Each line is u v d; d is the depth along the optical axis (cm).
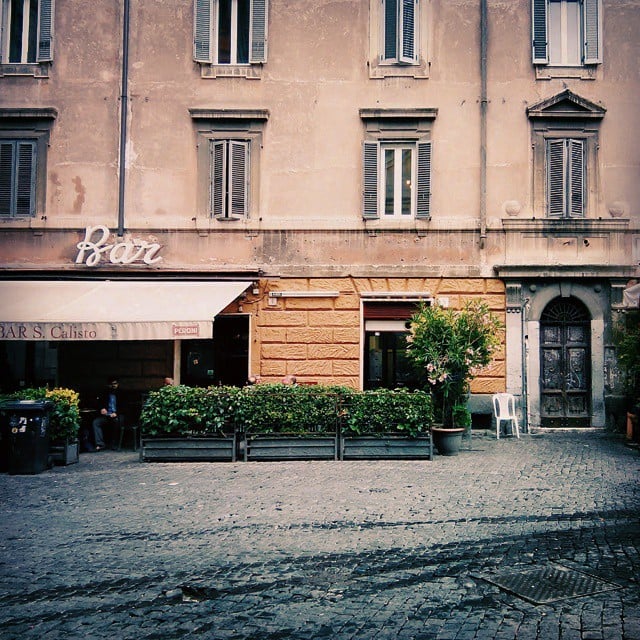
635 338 1457
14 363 1684
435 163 1678
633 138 1669
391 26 1698
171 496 942
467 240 1664
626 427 1577
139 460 1287
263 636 489
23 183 1697
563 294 1650
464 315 1352
